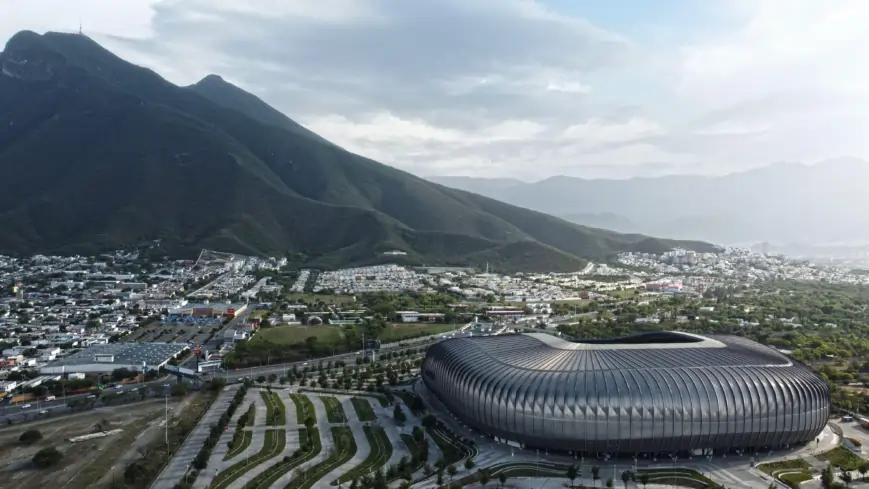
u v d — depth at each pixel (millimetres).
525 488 194125
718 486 194750
